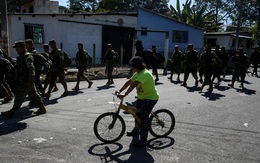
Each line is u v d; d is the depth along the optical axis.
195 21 33.62
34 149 4.57
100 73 14.59
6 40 10.79
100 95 9.42
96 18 19.98
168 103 8.48
